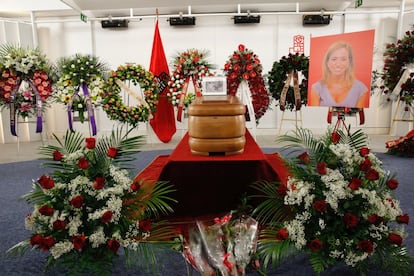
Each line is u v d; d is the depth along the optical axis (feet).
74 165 5.54
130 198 5.51
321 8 23.57
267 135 23.67
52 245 4.83
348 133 6.26
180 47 24.94
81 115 17.79
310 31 24.36
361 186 5.16
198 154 6.05
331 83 12.61
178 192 6.16
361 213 5.11
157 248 5.48
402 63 16.79
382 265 5.39
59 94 17.03
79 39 25.29
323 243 5.15
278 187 5.62
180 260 6.00
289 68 18.63
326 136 6.13
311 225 5.31
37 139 24.71
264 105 17.66
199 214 6.28
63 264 5.10
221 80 7.36
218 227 5.24
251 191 6.14
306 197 5.15
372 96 24.18
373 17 23.95
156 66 20.62
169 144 20.65
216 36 24.73
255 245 5.23
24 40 23.86
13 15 24.56
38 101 16.81
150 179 6.13
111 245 4.88
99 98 17.17
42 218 5.17
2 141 23.35
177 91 19.25
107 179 5.52
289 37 24.49
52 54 25.48
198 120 5.84
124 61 25.40
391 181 5.34
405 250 5.68
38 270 5.91
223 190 6.14
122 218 5.30
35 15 24.36
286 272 5.59
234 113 5.82
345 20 24.12
